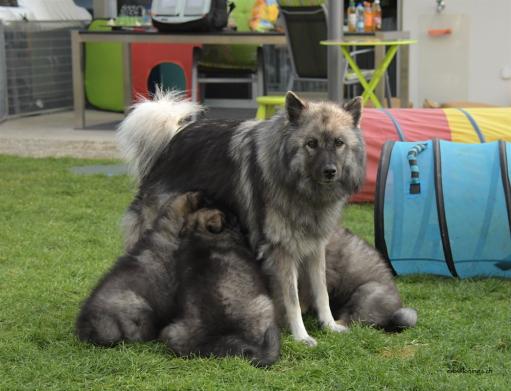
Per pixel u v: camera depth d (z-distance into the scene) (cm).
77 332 705
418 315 788
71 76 2275
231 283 682
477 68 1869
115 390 616
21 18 2100
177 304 691
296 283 744
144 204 832
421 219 914
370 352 699
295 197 727
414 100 1928
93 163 1598
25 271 943
